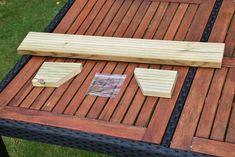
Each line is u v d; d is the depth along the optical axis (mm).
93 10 1964
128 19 1858
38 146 2117
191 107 1387
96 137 1333
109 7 1960
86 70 1612
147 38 1725
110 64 1626
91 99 1477
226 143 1253
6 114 1477
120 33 1785
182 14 1821
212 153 1229
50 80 1557
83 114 1424
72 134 1357
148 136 1308
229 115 1345
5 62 2701
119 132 1337
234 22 1739
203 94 1429
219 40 1654
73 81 1568
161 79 1479
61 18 1948
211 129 1306
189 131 1305
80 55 1664
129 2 1961
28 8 3164
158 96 1437
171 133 1302
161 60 1568
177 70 1546
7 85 1605
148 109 1401
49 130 1387
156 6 1897
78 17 1937
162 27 1771
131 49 1631
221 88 1442
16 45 2826
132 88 1492
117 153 1335
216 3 1856
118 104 1438
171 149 1256
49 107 1476
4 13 3141
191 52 1570
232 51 1592
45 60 1712
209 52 1558
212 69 1525
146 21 1823
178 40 1686
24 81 1612
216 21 1756
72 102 1479
